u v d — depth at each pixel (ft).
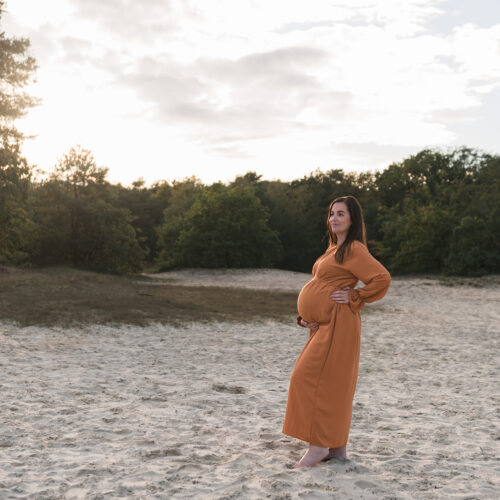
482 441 14.21
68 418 15.15
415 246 120.78
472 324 46.80
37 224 96.53
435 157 192.24
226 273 120.67
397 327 44.06
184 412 16.49
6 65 75.51
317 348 11.23
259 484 9.94
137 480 10.20
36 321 34.55
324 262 11.61
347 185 228.02
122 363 25.13
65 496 9.29
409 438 14.38
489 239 107.14
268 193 185.98
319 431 11.03
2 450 12.08
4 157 75.31
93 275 79.56
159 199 253.03
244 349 31.24
